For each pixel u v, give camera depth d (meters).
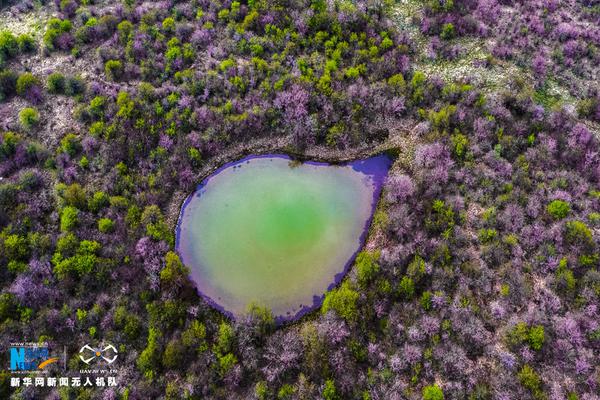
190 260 42.06
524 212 41.75
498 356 34.75
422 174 44.75
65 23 53.59
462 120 47.66
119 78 50.69
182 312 37.19
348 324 36.41
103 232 40.00
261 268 41.75
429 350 34.94
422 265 38.41
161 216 42.41
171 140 46.34
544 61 52.72
